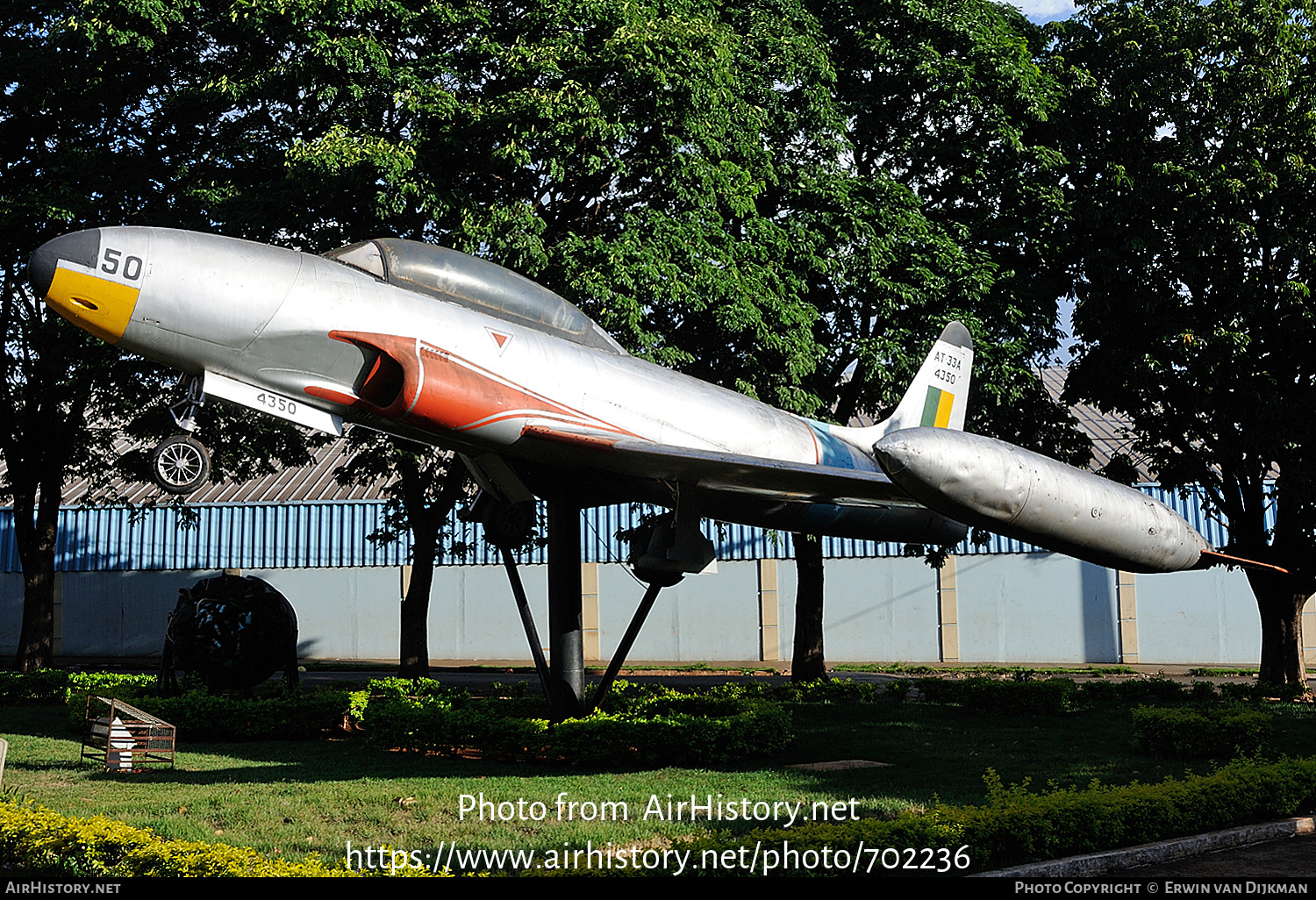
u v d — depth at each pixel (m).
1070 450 20.53
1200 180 17.69
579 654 12.82
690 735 11.80
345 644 36.28
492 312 11.79
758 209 19.30
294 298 10.26
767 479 11.93
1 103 18.91
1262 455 18.05
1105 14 19.80
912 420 16.41
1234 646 31.97
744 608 35.09
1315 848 8.45
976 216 19.42
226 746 13.61
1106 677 27.73
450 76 16.42
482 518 13.05
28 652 22.48
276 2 15.48
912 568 34.28
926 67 18.41
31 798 9.53
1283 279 18.47
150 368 18.31
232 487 37.97
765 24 18.38
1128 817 8.16
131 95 18.86
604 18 15.86
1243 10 18.02
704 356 17.67
